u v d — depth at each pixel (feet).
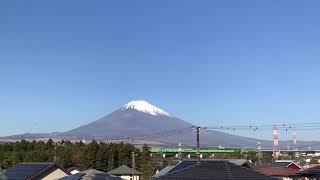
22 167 150.00
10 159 275.80
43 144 350.84
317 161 356.38
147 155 321.73
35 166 148.66
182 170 99.30
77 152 309.42
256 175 93.81
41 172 143.95
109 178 108.47
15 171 146.61
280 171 214.48
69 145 348.79
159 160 330.95
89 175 109.19
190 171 97.66
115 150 310.86
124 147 316.19
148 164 296.30
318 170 125.80
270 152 534.78
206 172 95.50
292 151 550.77
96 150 306.55
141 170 281.54
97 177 107.96
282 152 561.43
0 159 276.62
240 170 96.27
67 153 303.89
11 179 139.03
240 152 438.81
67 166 295.89
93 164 300.20
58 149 321.73
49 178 147.95
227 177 91.81
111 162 302.86
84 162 301.63
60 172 150.92
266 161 379.55
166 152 456.86
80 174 112.27
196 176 93.76
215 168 97.60
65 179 109.09
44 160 285.43
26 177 138.21
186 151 432.25
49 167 147.43
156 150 473.67
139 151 320.09
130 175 258.16
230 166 98.63
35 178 143.95
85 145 328.90
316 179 126.72
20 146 341.00
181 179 94.12
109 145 318.65
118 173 256.73
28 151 310.24
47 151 305.94
